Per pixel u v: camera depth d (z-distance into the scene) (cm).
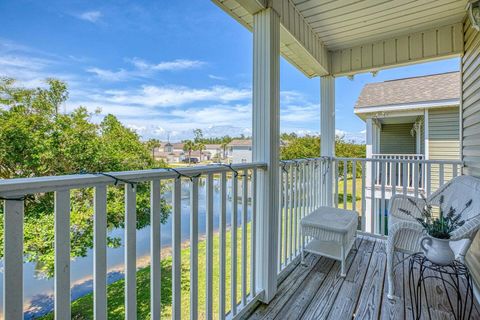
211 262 144
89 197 154
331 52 346
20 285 72
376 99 639
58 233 79
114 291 240
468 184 201
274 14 185
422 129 658
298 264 249
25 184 70
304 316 173
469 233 148
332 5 236
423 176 537
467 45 259
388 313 174
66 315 82
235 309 166
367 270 234
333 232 225
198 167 133
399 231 189
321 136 357
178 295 123
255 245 186
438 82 623
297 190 261
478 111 232
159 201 112
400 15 254
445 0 229
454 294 194
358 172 660
